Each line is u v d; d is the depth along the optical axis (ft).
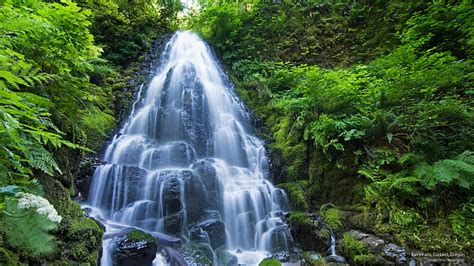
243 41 36.14
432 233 13.83
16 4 9.84
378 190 16.24
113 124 22.90
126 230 13.42
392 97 19.44
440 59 18.85
